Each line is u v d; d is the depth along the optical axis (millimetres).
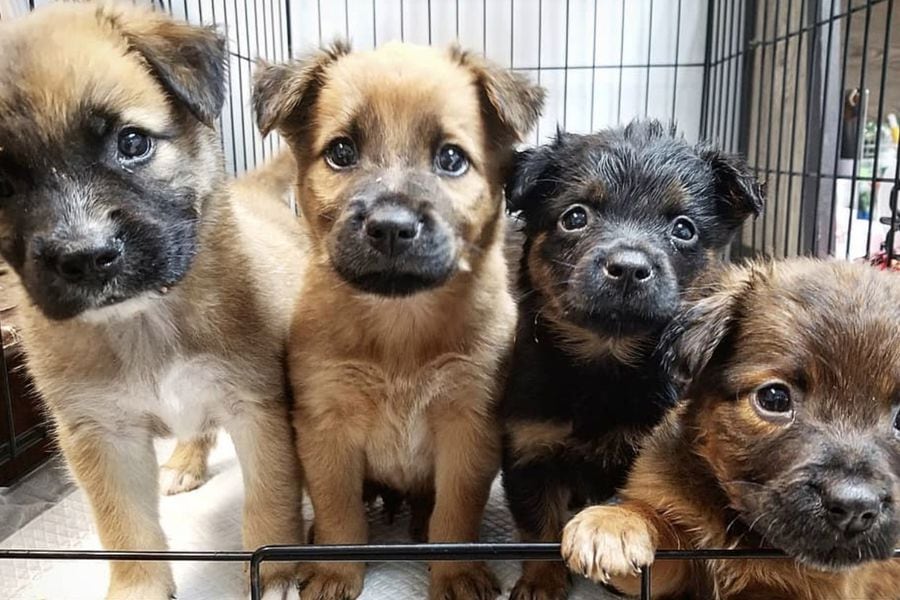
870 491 281
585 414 420
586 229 417
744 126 911
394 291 378
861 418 301
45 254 320
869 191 775
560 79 1029
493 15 1017
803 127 781
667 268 396
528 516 429
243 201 517
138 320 388
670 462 362
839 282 334
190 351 401
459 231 400
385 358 420
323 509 431
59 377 394
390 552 306
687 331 344
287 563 424
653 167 428
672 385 384
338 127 406
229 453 596
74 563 457
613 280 383
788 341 319
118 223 335
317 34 1014
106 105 346
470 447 435
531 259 444
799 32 759
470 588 417
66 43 350
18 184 333
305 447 429
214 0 823
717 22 985
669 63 1019
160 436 434
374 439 439
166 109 375
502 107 420
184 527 487
